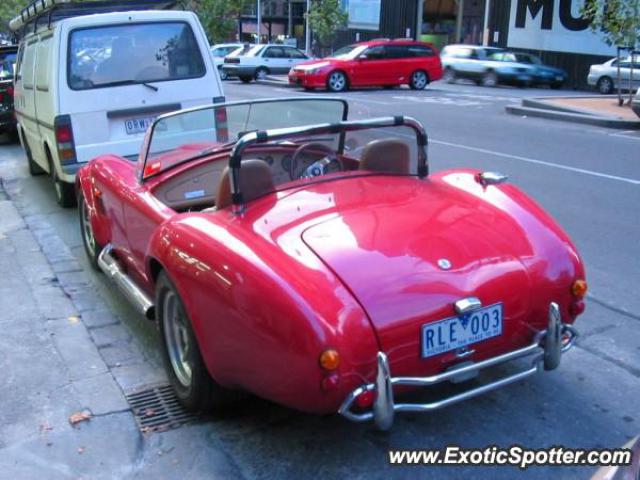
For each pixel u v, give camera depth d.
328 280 2.74
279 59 29.25
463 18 39.34
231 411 3.53
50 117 7.12
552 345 3.11
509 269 3.02
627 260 5.70
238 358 2.89
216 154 4.37
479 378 3.76
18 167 10.91
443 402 2.87
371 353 2.68
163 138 4.28
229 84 27.66
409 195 3.50
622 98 17.64
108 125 7.09
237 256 2.86
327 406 2.68
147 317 3.92
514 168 9.57
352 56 23.31
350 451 3.18
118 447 3.23
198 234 3.12
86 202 5.28
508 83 26.89
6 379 3.86
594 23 17.48
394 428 3.34
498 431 3.31
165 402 3.64
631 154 10.76
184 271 3.09
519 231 3.26
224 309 2.87
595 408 3.49
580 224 6.76
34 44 8.28
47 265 5.94
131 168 4.92
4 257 6.18
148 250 3.50
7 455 3.16
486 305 2.91
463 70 27.75
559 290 3.16
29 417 3.48
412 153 3.92
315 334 2.59
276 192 3.43
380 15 38.06
